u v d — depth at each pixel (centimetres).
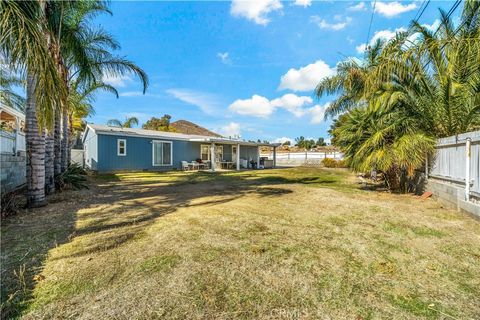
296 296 211
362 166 738
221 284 229
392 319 183
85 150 1667
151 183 995
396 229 388
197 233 363
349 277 242
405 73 709
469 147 474
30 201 529
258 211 501
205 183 993
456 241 337
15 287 223
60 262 272
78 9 805
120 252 297
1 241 334
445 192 558
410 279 239
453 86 629
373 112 757
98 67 980
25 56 405
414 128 689
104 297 209
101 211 502
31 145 530
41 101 431
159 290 219
